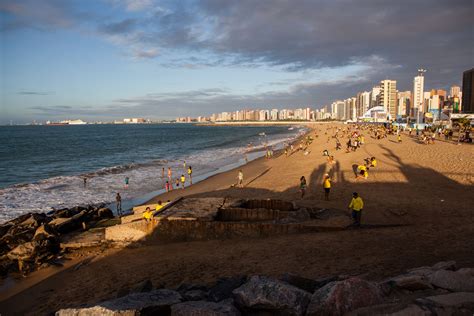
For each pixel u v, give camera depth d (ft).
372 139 212.02
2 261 47.88
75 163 174.09
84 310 22.63
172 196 87.92
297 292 21.29
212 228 50.57
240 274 35.27
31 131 652.07
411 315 16.39
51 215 68.44
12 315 34.73
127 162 173.99
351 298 19.30
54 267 45.96
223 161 163.32
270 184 91.15
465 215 49.57
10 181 124.77
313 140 269.03
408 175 85.10
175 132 570.87
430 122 335.67
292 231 48.57
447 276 21.35
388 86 617.21
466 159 98.58
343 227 47.24
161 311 22.90
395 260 33.35
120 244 52.31
